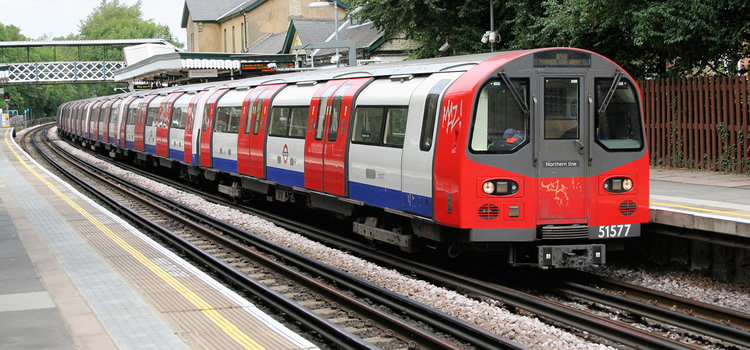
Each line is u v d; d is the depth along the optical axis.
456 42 24.39
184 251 11.96
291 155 14.27
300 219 16.27
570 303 8.71
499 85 8.86
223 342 6.11
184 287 8.16
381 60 35.44
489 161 8.80
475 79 8.87
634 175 9.34
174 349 5.91
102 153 40.78
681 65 17.48
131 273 8.95
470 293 9.01
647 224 10.62
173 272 9.02
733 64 17.31
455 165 8.88
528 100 8.95
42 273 8.98
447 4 23.95
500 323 7.43
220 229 14.44
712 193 12.41
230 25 64.81
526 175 8.92
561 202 9.06
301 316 7.70
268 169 15.55
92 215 14.65
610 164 9.22
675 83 17.03
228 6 69.19
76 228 12.87
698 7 15.23
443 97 9.37
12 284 8.35
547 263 8.96
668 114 17.27
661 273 10.40
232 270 9.77
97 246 10.96
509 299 8.49
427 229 9.94
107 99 38.19
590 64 9.13
